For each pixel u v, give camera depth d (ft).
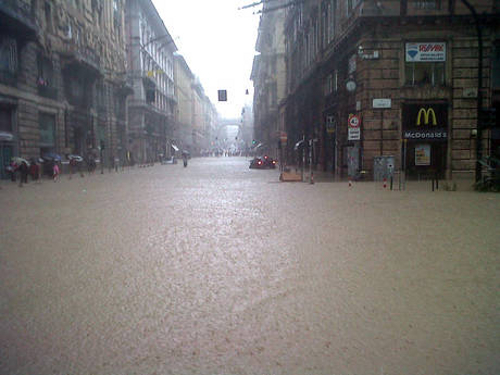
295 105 151.74
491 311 14.99
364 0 73.97
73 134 123.13
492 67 78.59
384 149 76.13
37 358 11.94
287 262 21.59
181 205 45.03
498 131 80.43
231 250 24.29
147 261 22.03
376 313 14.90
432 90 75.87
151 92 141.28
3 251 24.36
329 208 41.06
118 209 42.06
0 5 76.54
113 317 14.74
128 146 190.60
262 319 14.49
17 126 91.20
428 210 38.93
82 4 128.98
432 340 12.83
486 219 33.71
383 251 23.63
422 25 74.90
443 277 18.84
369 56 75.20
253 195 54.90
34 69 98.02
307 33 127.44
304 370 11.20
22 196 56.34
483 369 11.20
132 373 11.12
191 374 11.06
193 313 15.06
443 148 77.10
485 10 74.33
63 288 17.83
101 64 138.00
